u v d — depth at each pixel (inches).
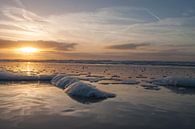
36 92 605.9
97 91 550.0
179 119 368.8
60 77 836.6
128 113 401.4
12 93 587.5
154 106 457.1
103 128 323.6
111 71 1737.2
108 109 427.2
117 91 639.1
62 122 346.9
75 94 557.6
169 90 677.3
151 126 334.6
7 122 343.3
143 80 978.7
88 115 384.8
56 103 470.3
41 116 374.9
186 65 3843.5
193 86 758.5
